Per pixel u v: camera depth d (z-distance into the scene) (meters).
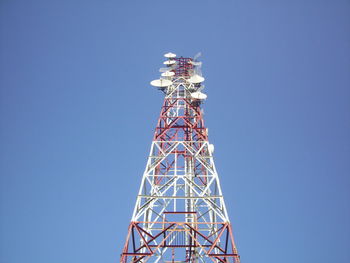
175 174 34.00
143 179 32.22
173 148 35.34
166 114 40.31
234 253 26.73
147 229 31.20
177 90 44.09
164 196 30.45
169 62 47.41
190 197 30.38
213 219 33.81
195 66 45.53
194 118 39.75
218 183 32.00
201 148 35.28
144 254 26.70
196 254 29.92
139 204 30.44
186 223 28.70
